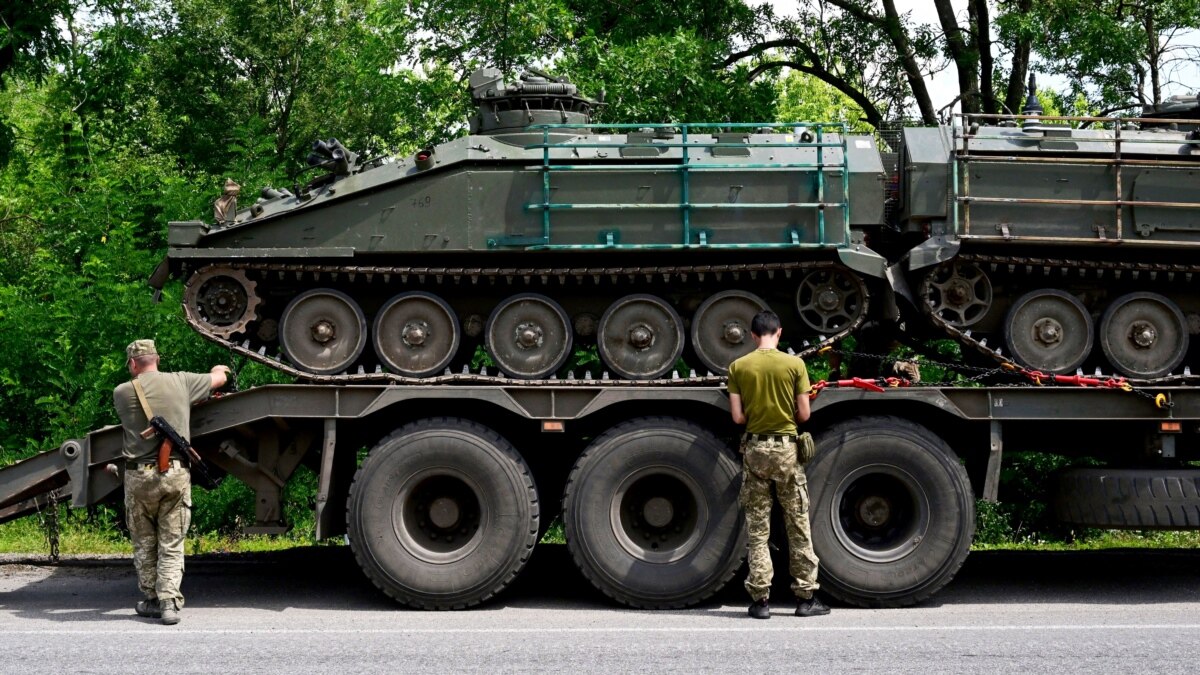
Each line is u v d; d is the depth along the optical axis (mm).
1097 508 9406
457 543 9234
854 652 7242
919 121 20438
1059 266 9625
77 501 9414
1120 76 21734
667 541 9141
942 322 9695
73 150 21359
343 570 11195
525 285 9766
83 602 9430
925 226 9812
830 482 9023
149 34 30969
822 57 25203
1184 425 9656
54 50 18297
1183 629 8023
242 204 18000
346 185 9484
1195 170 9695
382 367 9617
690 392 9180
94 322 15711
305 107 31000
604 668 6816
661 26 22156
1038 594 9727
